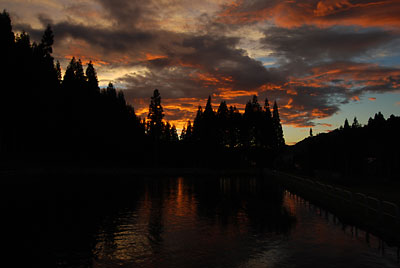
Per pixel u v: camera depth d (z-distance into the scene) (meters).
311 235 13.71
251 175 69.94
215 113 93.44
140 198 26.38
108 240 12.76
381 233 12.95
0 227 14.50
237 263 10.05
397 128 59.81
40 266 9.70
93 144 69.56
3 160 46.50
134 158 82.88
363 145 69.44
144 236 13.45
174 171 67.50
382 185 40.56
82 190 30.27
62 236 13.26
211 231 14.47
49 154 59.78
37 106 51.66
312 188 25.97
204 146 92.56
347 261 10.23
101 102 72.06
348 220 16.86
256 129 96.38
